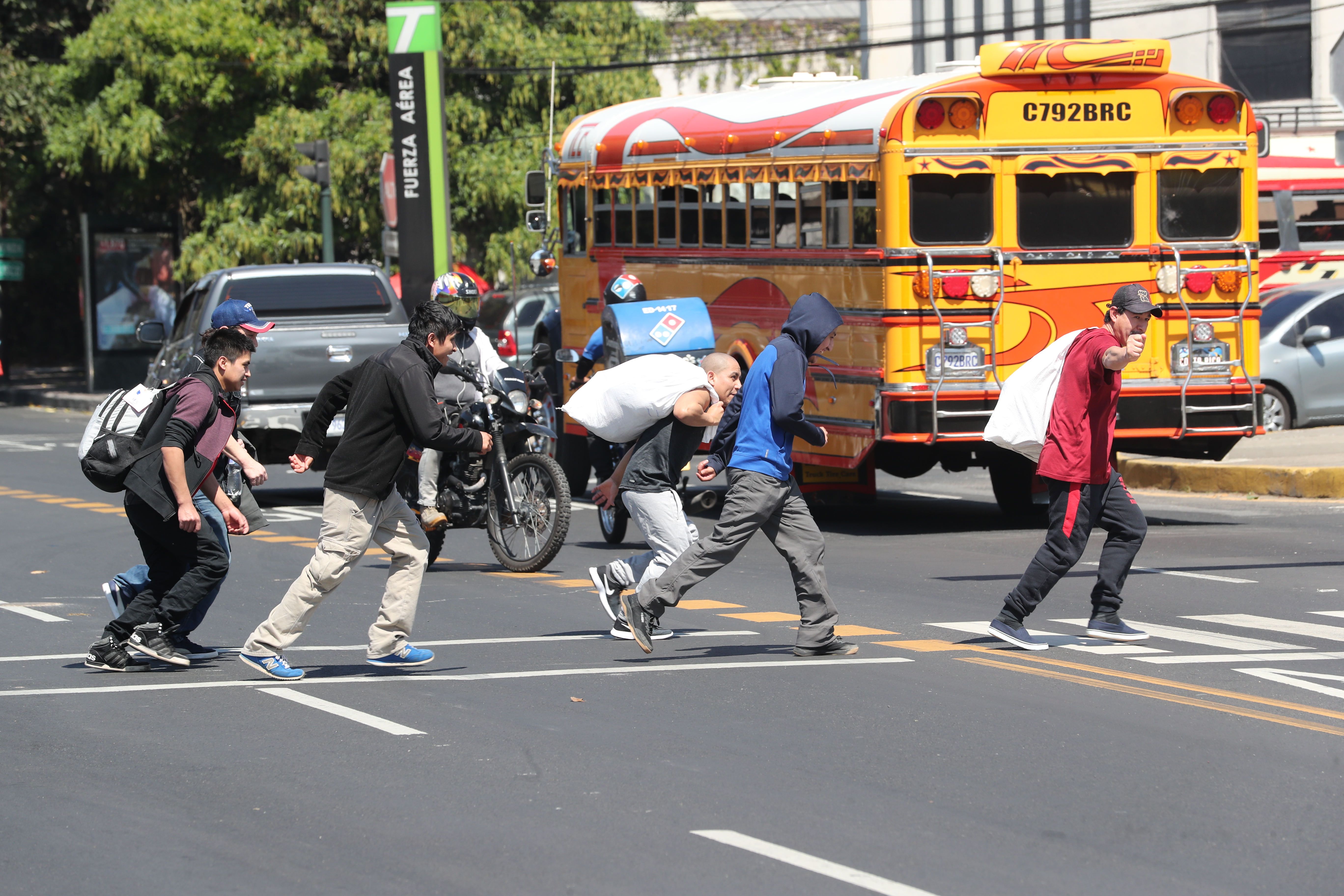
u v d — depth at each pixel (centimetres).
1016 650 2353
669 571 2280
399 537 2252
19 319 11394
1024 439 2311
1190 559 3212
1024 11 10519
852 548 3522
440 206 6825
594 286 4728
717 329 4131
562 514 3175
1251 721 1914
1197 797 1608
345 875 1391
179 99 8538
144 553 2283
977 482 4922
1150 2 9988
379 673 2245
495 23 8669
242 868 1411
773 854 1438
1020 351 3591
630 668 2264
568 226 4891
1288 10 9612
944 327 3528
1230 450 3872
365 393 2167
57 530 3962
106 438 2186
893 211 3503
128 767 1745
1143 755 1766
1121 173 3644
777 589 2986
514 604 2853
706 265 4162
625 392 2339
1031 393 2317
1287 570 3069
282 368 4297
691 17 12475
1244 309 3712
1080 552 2327
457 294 3250
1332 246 6912
